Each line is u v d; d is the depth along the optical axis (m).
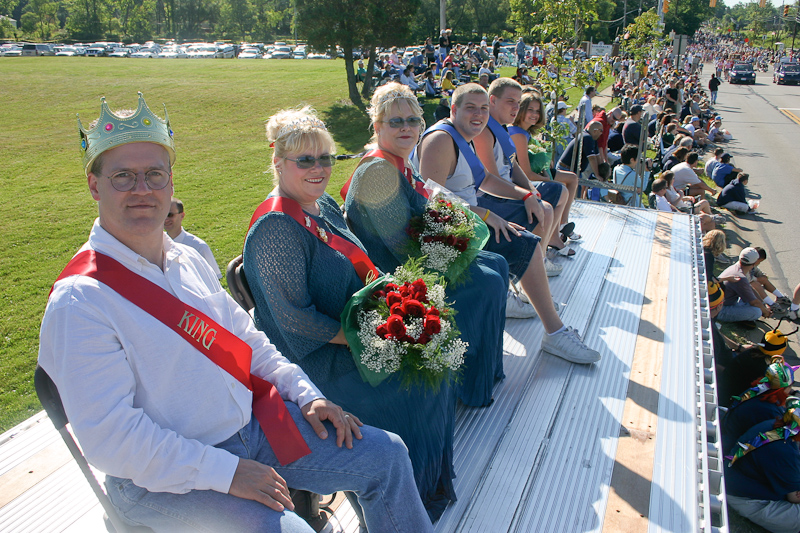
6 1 105.62
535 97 4.66
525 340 3.65
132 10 87.69
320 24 20.47
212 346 1.78
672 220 6.54
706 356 3.51
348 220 2.86
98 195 1.72
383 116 2.86
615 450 2.61
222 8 93.19
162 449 1.60
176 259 1.85
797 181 14.70
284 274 2.15
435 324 2.12
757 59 71.19
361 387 2.27
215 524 1.66
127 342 1.65
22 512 2.23
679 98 21.61
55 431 2.74
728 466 4.20
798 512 3.93
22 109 21.97
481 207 3.68
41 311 6.46
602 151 10.10
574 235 5.67
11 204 10.98
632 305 4.20
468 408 2.92
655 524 2.20
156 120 1.74
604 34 53.50
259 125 19.45
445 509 2.28
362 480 1.86
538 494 2.35
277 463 1.84
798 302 7.61
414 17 21.08
